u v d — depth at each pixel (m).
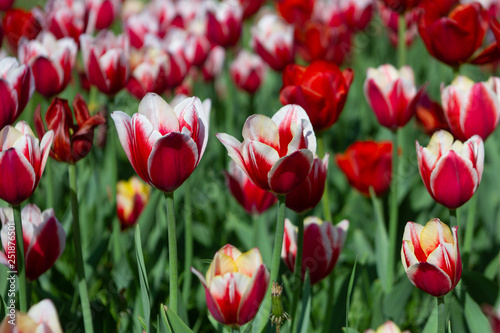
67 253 1.85
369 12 2.71
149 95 1.41
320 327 1.65
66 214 1.82
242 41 3.23
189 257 1.70
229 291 1.40
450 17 1.70
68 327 1.62
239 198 1.74
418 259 1.43
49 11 2.25
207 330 1.72
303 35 2.38
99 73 1.75
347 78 1.62
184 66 1.91
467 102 1.59
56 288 1.78
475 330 1.56
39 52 1.77
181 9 2.93
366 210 2.18
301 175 1.41
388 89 1.69
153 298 1.70
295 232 1.57
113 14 2.39
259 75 2.53
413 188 2.06
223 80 3.11
